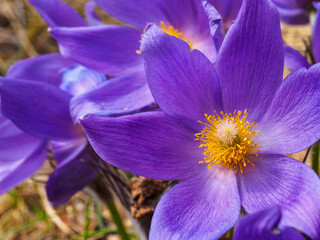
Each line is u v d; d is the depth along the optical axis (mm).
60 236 223
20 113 142
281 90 117
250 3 113
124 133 114
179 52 116
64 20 165
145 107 136
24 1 332
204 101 124
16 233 229
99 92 139
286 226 90
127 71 152
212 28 119
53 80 176
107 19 322
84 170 148
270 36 115
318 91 110
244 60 119
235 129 122
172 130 122
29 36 314
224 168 123
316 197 103
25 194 239
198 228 110
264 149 120
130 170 115
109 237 216
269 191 115
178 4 145
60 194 148
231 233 129
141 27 155
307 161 150
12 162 159
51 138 145
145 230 144
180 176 121
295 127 116
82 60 151
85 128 110
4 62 307
